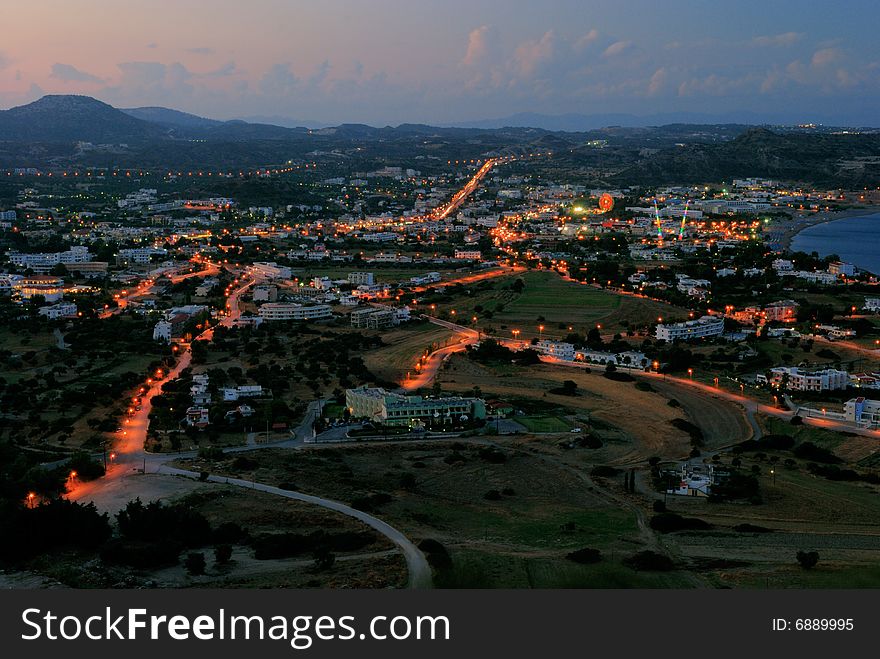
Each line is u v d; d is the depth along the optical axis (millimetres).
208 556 180125
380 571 168125
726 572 177125
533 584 164625
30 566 170875
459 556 179625
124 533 190250
